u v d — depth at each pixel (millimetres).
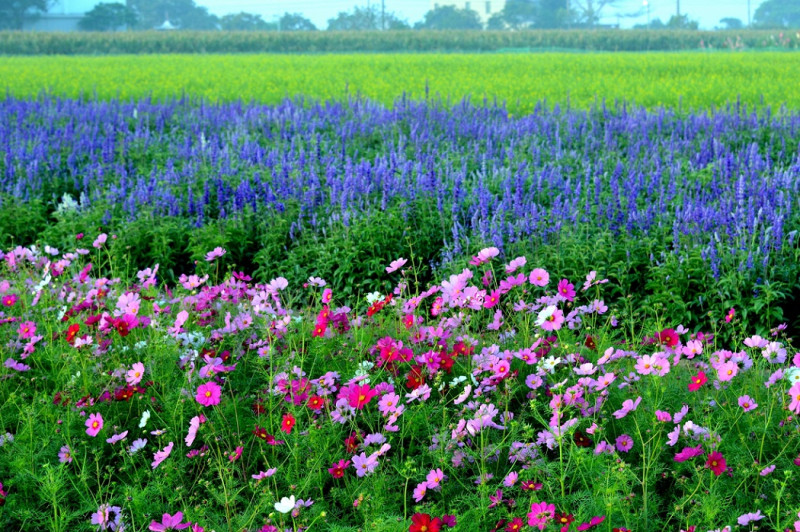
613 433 5141
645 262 8258
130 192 11234
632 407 4645
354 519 4480
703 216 8422
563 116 17281
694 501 4281
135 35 85812
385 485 4559
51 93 26641
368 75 35875
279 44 83312
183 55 65875
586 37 82438
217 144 14258
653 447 4781
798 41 74625
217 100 22359
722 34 79500
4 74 37531
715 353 5426
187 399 5246
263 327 6281
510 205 9664
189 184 11070
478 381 5551
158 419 5344
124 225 9852
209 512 4461
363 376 5090
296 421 5012
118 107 20266
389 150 14195
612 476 4184
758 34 81000
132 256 9688
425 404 5312
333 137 15992
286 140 15031
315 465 4637
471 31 89500
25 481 4586
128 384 5434
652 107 20359
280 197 10359
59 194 12602
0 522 4438
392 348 5398
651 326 6676
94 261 9375
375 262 8773
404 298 7074
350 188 9859
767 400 4996
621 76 33000
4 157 13055
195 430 4590
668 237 8359
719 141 14711
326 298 6328
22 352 6238
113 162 13664
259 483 4434
